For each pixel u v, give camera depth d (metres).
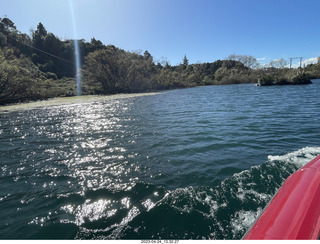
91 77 35.94
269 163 4.07
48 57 52.62
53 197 3.27
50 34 53.69
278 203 2.03
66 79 43.53
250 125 7.73
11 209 2.98
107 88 36.47
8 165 4.75
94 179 3.87
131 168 4.31
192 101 18.31
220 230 2.35
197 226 2.43
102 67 35.31
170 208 2.80
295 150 4.80
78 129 8.44
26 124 9.97
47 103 21.16
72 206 2.99
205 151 5.09
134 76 38.81
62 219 2.70
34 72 35.66
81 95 32.97
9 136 7.62
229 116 9.91
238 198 2.95
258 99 17.17
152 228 2.44
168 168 4.20
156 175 3.90
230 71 73.56
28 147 6.16
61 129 8.57
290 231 1.57
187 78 67.56
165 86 47.62
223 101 17.16
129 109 14.17
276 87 31.75
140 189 3.39
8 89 23.31
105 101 21.50
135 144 6.00
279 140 5.66
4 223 2.66
